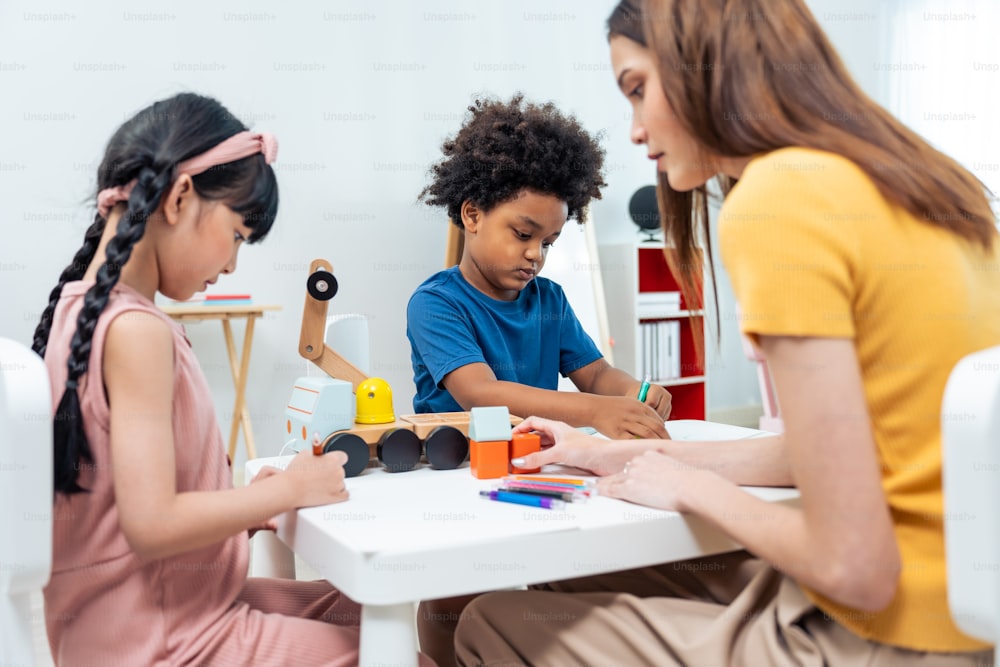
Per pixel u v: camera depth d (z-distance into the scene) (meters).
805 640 0.66
